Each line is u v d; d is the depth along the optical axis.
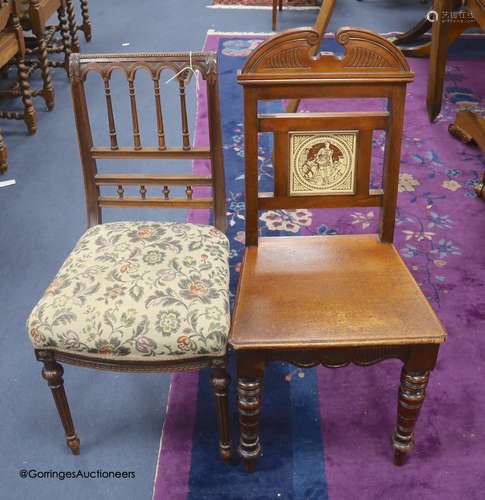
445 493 1.59
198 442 1.73
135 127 1.75
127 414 1.83
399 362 1.97
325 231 2.58
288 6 5.37
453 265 2.38
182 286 1.50
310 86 1.57
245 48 4.46
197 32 4.79
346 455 1.69
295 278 1.60
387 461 1.67
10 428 1.79
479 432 1.75
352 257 1.68
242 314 1.48
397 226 2.61
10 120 3.62
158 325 1.42
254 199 1.69
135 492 1.61
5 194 2.90
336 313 1.47
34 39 4.04
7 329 2.13
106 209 2.75
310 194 1.69
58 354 1.49
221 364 1.46
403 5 5.39
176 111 3.61
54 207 2.80
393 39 4.50
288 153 1.64
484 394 1.86
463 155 3.14
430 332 1.41
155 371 1.47
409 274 1.60
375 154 3.11
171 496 1.58
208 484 1.61
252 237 1.73
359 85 1.57
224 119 3.48
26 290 2.31
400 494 1.58
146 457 1.70
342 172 1.67
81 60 1.68
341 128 1.61
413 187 2.88
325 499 1.57
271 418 1.79
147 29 4.87
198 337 1.41
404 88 1.57
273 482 1.62
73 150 3.29
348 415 1.80
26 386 1.92
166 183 1.81
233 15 5.17
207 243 1.66
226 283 1.57
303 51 1.54
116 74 4.08
